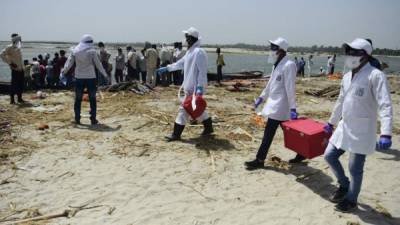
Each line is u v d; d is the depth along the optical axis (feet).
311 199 17.71
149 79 56.34
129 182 19.29
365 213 16.38
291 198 17.79
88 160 22.34
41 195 17.72
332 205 17.11
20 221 15.24
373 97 14.67
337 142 15.83
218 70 67.21
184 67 25.54
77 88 29.89
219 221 15.60
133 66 58.65
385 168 22.25
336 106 16.39
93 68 29.91
